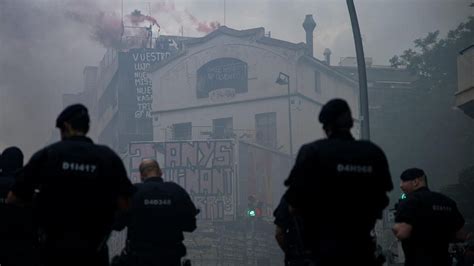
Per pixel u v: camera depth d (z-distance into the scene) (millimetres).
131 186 5660
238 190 62906
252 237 59906
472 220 39719
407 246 7309
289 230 7500
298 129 65750
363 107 16375
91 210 5434
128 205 5680
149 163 7992
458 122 56656
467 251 12453
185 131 70438
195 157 64062
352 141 5367
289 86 63969
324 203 5215
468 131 56031
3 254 7238
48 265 5438
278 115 66375
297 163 5270
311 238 5293
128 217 7492
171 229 7727
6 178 7398
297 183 5219
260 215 52625
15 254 7246
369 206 5297
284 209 7504
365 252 5266
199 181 63594
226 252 60719
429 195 7262
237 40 68688
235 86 68625
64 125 5633
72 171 5426
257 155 62656
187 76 70562
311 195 5207
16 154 7609
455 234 7309
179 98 70812
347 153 5277
